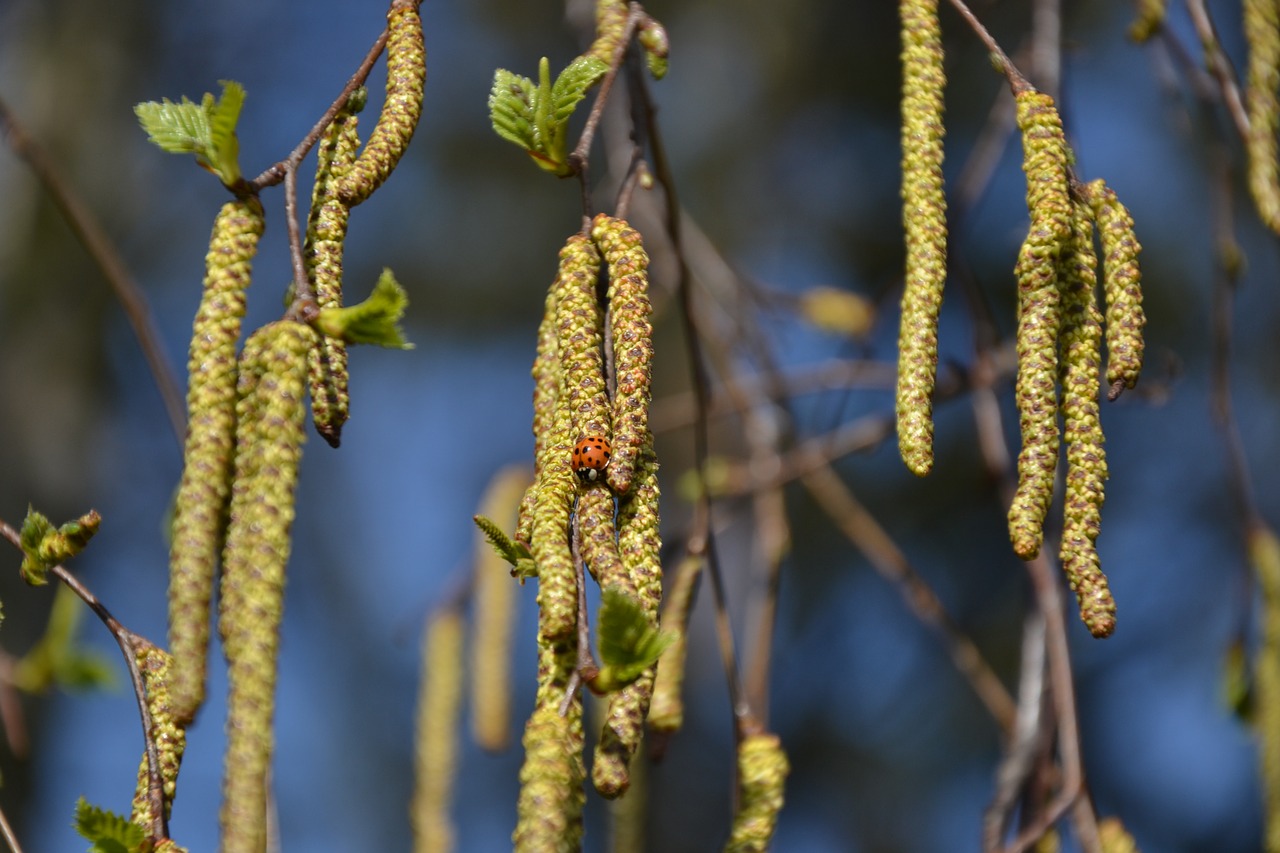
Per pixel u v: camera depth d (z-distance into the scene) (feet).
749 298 17.35
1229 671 13.74
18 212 28.25
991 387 15.12
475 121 32.89
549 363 7.13
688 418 16.52
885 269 32.09
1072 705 11.57
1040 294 7.23
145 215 30.68
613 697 5.98
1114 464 30.42
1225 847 29.66
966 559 28.32
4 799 24.84
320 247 6.88
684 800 30.04
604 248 7.04
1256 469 30.09
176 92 32.65
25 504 27.43
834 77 32.78
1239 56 26.04
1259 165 10.95
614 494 6.40
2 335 27.94
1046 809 12.36
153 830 6.84
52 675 13.14
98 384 29.22
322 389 6.42
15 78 29.60
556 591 5.97
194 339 6.25
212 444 6.07
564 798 5.72
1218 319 14.17
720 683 30.60
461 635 14.83
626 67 8.84
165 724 7.13
